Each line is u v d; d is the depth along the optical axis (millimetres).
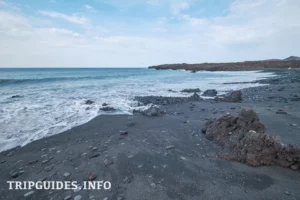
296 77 29062
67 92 17406
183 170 4191
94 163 4621
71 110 10531
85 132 7059
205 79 32844
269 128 6324
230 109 10164
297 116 7891
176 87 22109
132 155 5020
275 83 22812
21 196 3479
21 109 10438
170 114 9602
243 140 4648
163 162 4590
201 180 3793
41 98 13961
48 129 7355
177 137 6277
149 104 12445
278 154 4160
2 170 4410
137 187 3629
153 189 3553
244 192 3391
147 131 7012
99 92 17812
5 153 5328
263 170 4035
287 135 5660
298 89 17047
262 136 4324
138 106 11859
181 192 3447
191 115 9242
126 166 4434
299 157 3979
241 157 4414
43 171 4316
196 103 12320
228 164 4348
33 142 6105
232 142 5000
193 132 6672
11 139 6328
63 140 6270
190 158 4750
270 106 10281
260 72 49344
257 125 5160
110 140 6176
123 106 11828
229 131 5520
